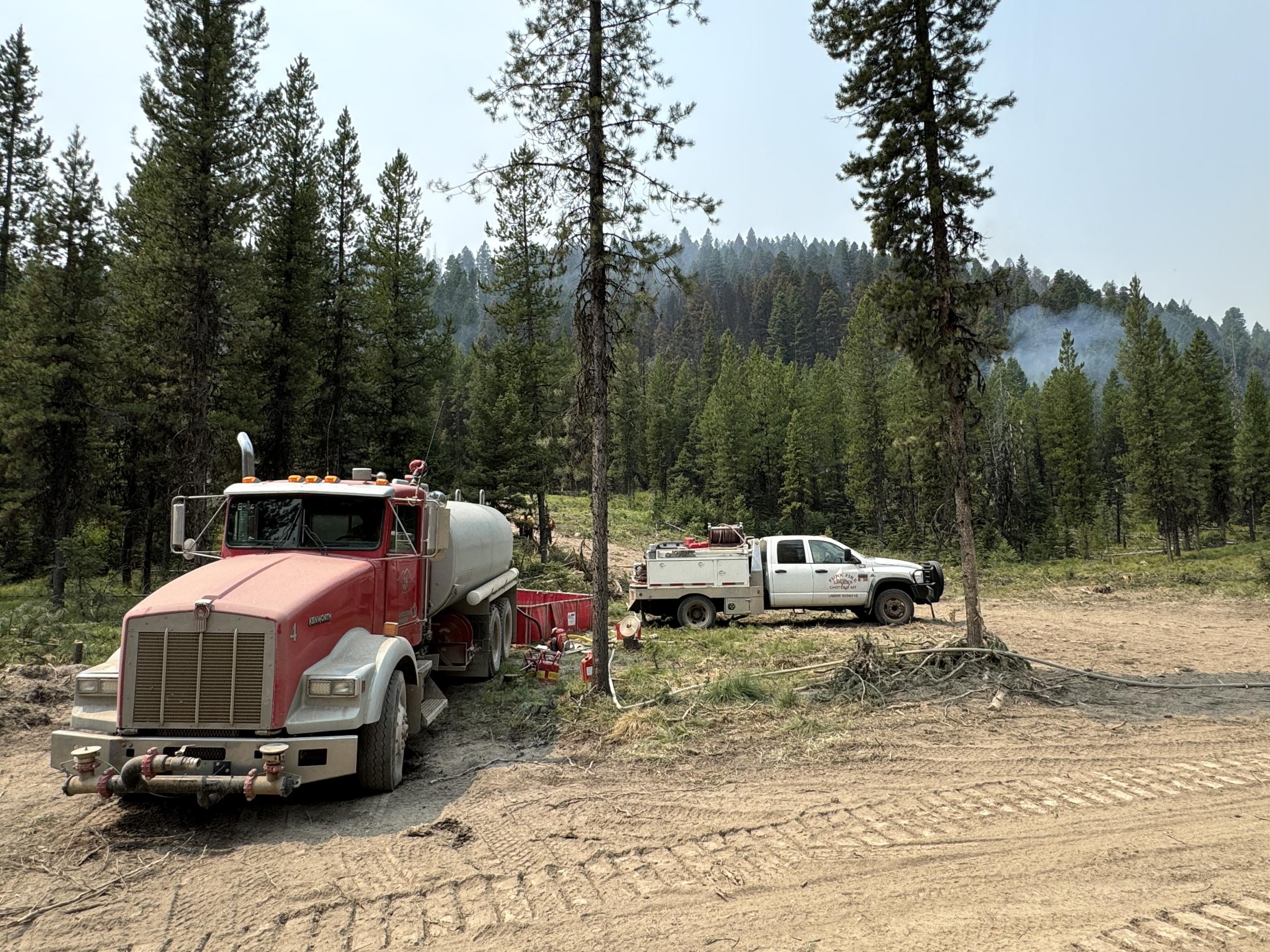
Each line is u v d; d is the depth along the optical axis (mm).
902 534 49031
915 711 8555
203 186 20234
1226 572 30188
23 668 9898
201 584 5777
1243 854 4797
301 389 26141
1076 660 12273
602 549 9266
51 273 21656
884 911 4086
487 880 4547
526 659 11047
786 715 8359
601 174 9180
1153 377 44719
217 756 5215
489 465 32406
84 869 4746
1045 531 54344
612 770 6684
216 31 20516
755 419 65125
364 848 5027
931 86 10383
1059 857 4762
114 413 23219
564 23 9000
